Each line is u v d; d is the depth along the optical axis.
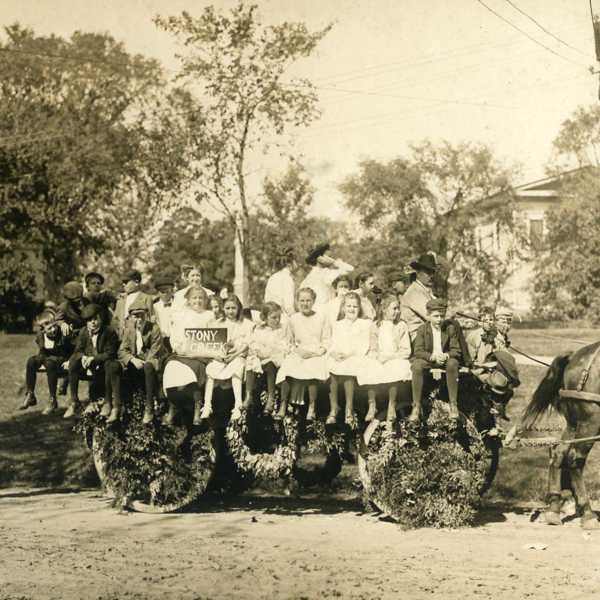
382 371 11.70
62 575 9.20
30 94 39.75
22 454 17.44
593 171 40.38
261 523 11.88
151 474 12.59
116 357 12.80
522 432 12.53
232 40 23.62
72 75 38.00
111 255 42.88
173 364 12.45
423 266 12.89
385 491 11.70
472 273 40.66
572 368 12.21
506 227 41.47
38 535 11.10
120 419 12.75
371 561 9.70
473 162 40.47
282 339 12.24
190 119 23.97
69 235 42.09
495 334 12.66
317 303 13.59
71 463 16.72
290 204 25.69
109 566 9.53
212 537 10.95
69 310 13.30
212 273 46.88
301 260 25.31
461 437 11.93
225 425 12.69
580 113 39.78
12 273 42.94
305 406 12.20
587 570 9.27
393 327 11.91
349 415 11.80
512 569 9.33
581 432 12.03
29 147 39.25
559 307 41.19
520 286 45.56
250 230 25.12
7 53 38.94
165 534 11.14
